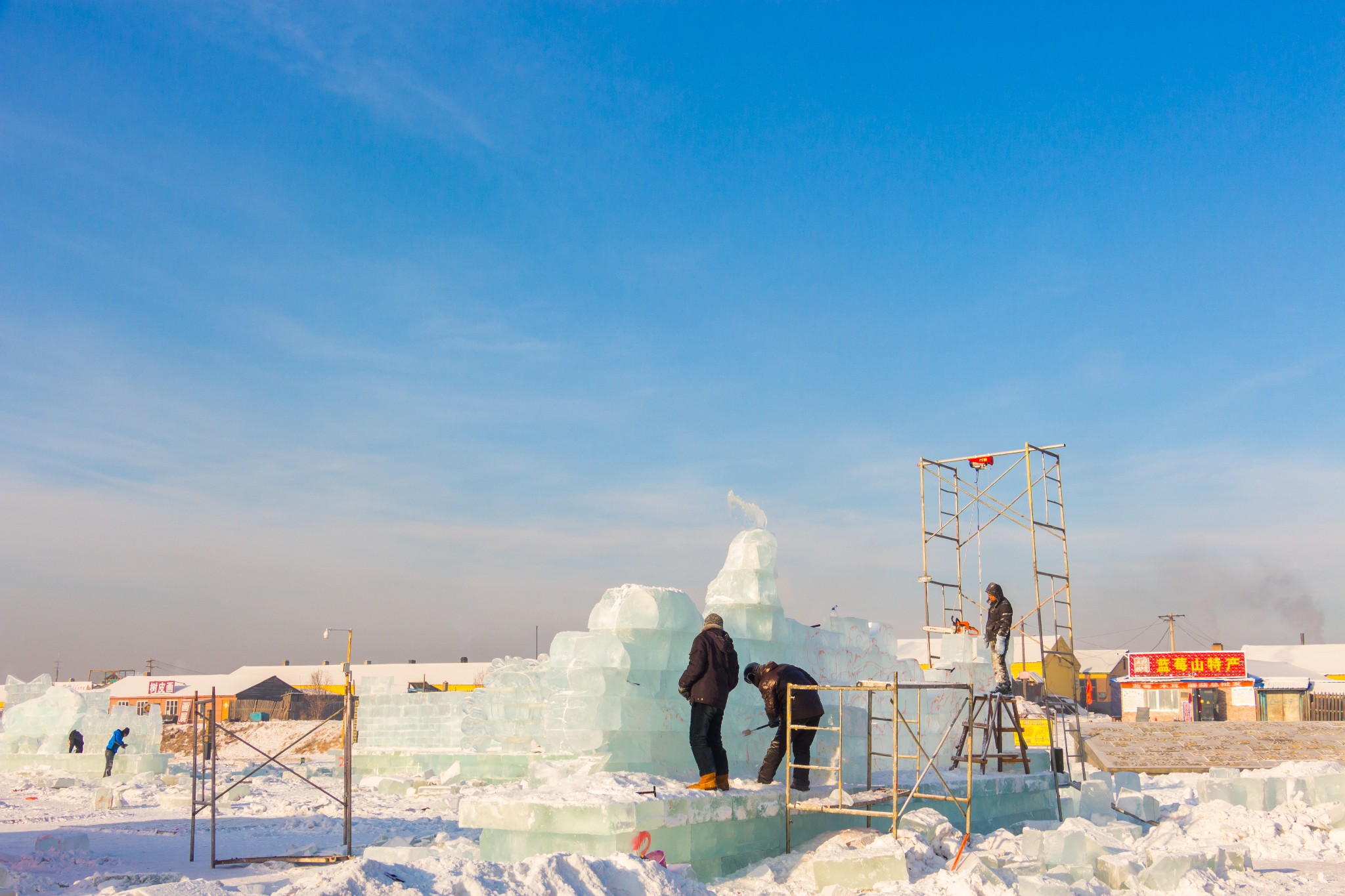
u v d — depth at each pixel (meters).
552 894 6.38
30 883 8.02
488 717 19.31
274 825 13.81
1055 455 19.92
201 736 41.25
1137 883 8.89
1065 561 19.67
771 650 10.98
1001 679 13.38
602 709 9.46
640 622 9.89
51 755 24.23
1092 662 64.56
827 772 10.95
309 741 39.69
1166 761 23.62
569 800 8.09
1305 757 23.66
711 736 9.25
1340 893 8.66
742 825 9.12
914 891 7.94
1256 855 10.95
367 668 75.75
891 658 13.52
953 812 11.20
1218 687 46.06
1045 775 13.19
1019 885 7.99
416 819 14.68
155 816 15.36
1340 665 60.53
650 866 7.00
